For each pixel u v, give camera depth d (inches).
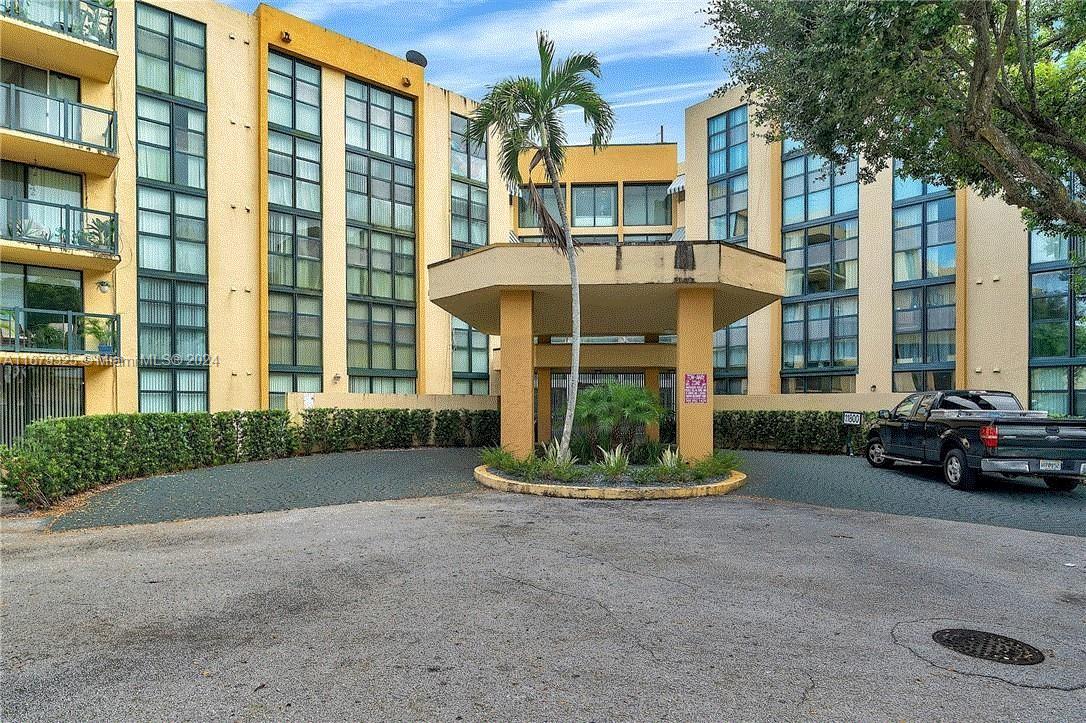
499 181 1039.0
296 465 560.4
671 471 407.2
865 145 434.3
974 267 811.4
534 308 584.4
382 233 887.1
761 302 540.4
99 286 645.9
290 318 788.0
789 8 363.3
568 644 157.8
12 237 571.5
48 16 599.2
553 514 332.8
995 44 364.2
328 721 120.0
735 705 127.2
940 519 327.0
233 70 748.0
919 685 137.1
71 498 377.1
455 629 167.3
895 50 320.8
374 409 733.9
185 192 705.6
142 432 473.4
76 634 163.2
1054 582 216.2
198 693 131.0
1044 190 345.1
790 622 175.0
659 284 462.3
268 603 187.9
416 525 303.6
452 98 972.6
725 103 1087.6
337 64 836.0
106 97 653.3
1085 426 393.7
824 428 675.4
